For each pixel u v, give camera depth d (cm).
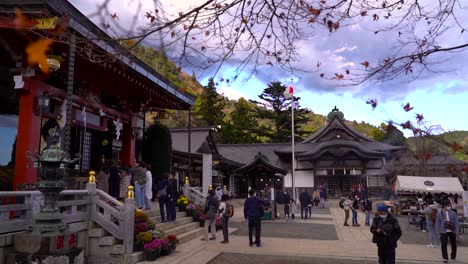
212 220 1364
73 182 1249
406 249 1272
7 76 1173
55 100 1377
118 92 1766
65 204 888
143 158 2123
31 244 721
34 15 711
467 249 1298
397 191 2675
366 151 4262
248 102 6606
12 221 772
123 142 1931
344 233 1631
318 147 4400
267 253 1117
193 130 3831
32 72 1125
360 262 1013
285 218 2202
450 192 2472
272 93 6206
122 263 937
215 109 5847
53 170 762
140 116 2031
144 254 986
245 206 1259
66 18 364
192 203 1641
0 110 1227
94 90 1581
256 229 1233
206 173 2191
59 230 757
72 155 1528
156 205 1784
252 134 6762
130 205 980
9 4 712
